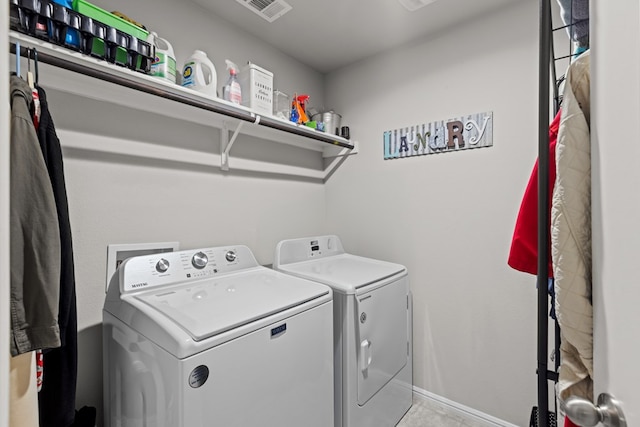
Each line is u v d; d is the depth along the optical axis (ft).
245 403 3.50
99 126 4.77
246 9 6.14
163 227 5.50
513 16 5.79
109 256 4.84
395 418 6.18
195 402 3.07
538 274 2.34
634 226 1.39
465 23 6.38
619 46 1.51
